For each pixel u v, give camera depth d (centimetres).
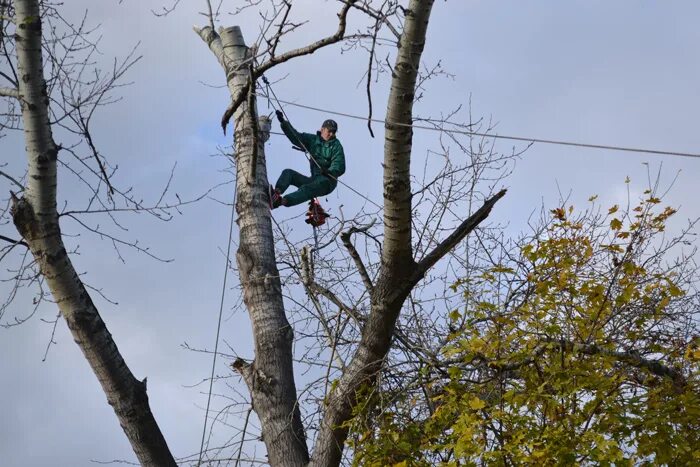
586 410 1152
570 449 1101
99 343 1230
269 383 1316
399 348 1276
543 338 1204
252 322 1364
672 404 1152
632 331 1248
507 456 1130
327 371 1251
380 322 1194
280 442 1288
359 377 1206
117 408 1241
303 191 1552
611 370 1225
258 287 1371
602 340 1230
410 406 1230
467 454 1111
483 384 1196
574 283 1224
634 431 1159
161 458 1244
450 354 1176
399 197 1132
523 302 1247
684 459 1145
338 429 1216
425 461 1188
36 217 1202
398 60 1091
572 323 1211
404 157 1117
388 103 1109
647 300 1225
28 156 1199
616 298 1198
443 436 1193
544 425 1149
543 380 1186
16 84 1207
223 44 1513
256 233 1405
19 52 1182
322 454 1224
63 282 1218
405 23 1080
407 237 1158
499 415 1131
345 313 1341
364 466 1182
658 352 1259
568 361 1188
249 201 1430
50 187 1201
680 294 1208
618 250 1248
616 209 1257
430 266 1189
